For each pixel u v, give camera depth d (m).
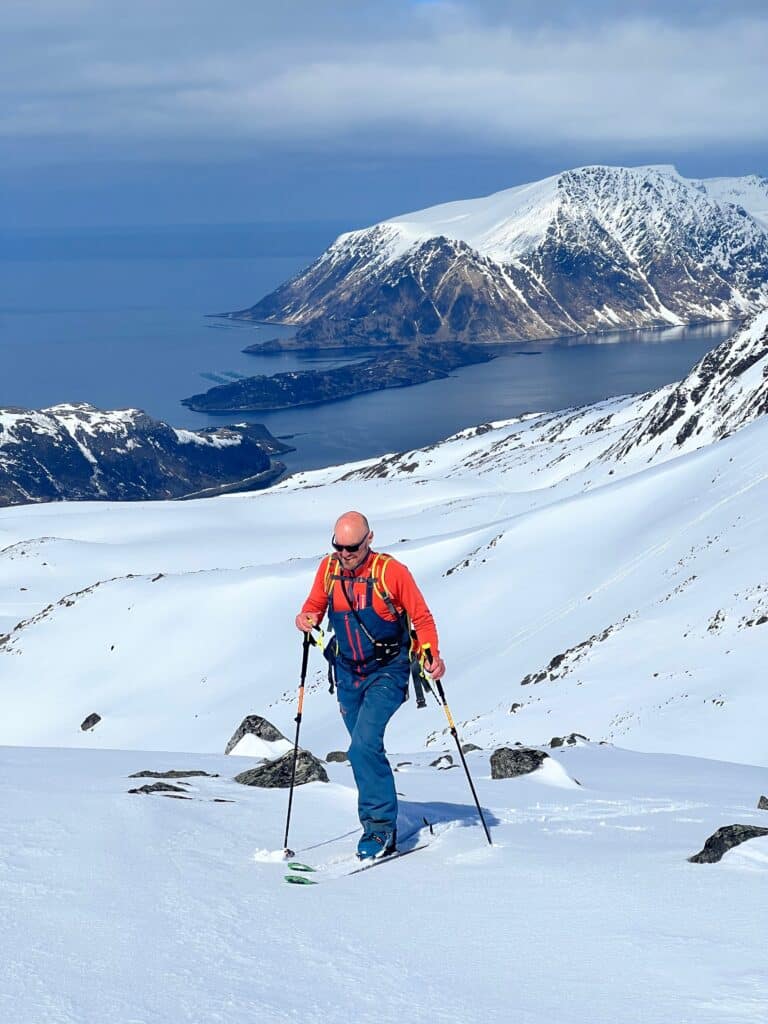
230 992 3.31
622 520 76.81
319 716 59.94
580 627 56.59
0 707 78.56
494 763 10.63
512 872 5.30
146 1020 3.03
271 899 4.60
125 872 4.80
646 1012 3.14
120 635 86.00
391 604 6.23
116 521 169.88
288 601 85.88
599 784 10.28
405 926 4.22
